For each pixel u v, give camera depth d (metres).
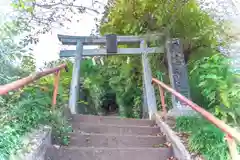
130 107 7.84
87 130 4.09
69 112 4.55
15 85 2.28
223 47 5.12
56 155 3.10
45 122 3.32
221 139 2.55
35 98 3.35
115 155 3.28
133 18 6.43
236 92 2.91
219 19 5.45
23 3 4.16
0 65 3.33
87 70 8.60
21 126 2.76
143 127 4.29
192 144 2.87
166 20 5.80
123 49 6.68
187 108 4.40
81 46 6.67
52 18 4.96
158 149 3.38
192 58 5.56
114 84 7.93
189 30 5.68
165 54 6.17
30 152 2.49
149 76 6.18
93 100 8.43
